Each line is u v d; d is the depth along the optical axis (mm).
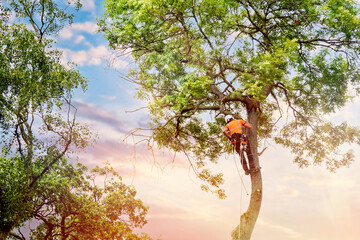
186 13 12461
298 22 13898
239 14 13555
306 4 13492
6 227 15555
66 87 14812
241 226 11922
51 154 15773
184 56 12648
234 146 12031
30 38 14414
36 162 15969
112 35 13602
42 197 17938
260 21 14820
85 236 21578
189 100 13281
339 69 14664
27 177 15867
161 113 13773
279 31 14922
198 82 11727
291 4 13961
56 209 19578
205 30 12523
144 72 12750
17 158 15703
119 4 13234
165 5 12055
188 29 12875
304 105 16406
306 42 14531
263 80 11727
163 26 12711
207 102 13898
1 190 15289
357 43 13938
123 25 13234
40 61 14445
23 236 18672
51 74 14586
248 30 14719
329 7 13141
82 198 20625
